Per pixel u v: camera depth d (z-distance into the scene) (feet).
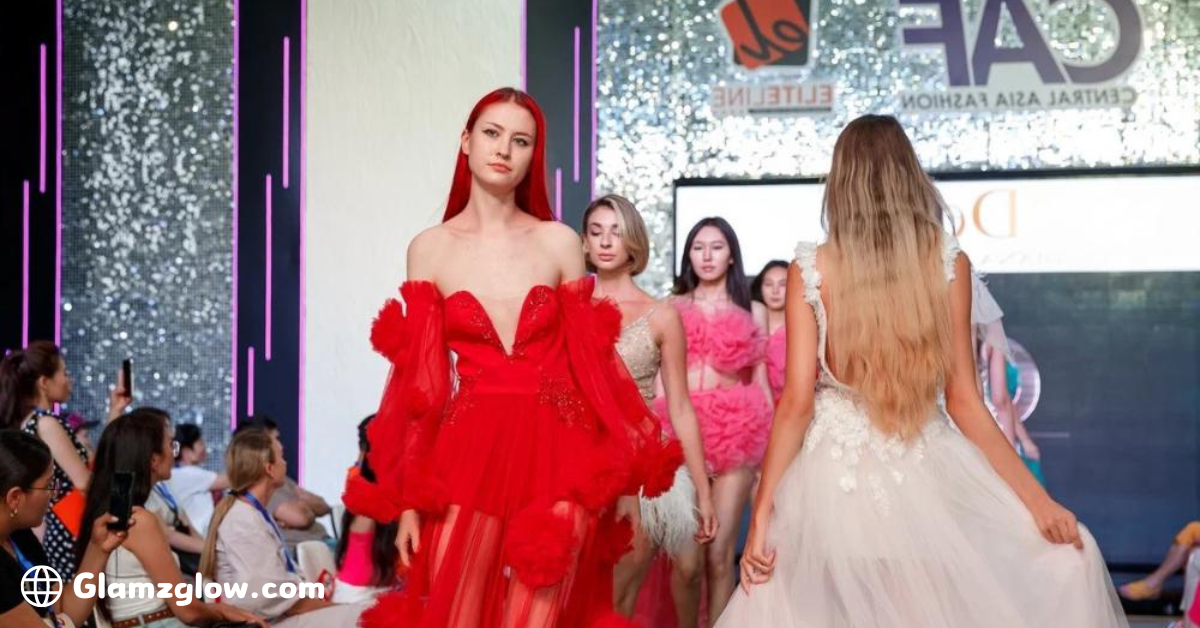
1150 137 23.39
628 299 14.47
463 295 9.68
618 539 9.83
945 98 23.76
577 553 9.35
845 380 9.57
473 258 9.89
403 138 24.79
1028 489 9.36
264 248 24.94
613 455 9.40
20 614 10.67
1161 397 22.82
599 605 9.82
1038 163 23.56
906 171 9.68
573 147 24.45
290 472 24.76
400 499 9.46
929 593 9.02
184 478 21.66
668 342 14.32
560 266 10.02
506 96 9.93
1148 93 23.40
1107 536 22.85
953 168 23.70
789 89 24.09
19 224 25.12
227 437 24.91
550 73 24.59
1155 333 22.86
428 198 24.73
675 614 14.96
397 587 16.60
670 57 24.35
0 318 25.07
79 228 25.13
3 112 25.17
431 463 9.52
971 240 23.24
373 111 24.85
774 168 24.12
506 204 10.03
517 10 24.67
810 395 9.59
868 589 9.13
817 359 9.73
